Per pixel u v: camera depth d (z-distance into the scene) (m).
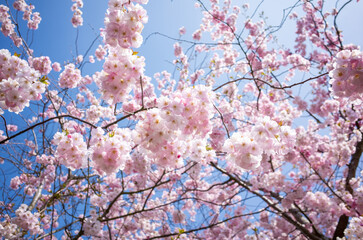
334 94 2.16
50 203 4.69
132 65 2.24
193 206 7.42
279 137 2.10
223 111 5.11
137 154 3.59
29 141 6.22
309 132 5.57
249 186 5.62
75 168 2.42
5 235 3.78
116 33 2.10
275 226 6.30
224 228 6.31
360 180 5.30
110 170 2.17
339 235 5.11
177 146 2.18
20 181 6.27
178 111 1.91
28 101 2.54
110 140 2.19
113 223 6.27
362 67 2.00
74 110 5.75
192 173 4.85
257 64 7.13
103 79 2.28
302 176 6.61
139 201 6.62
